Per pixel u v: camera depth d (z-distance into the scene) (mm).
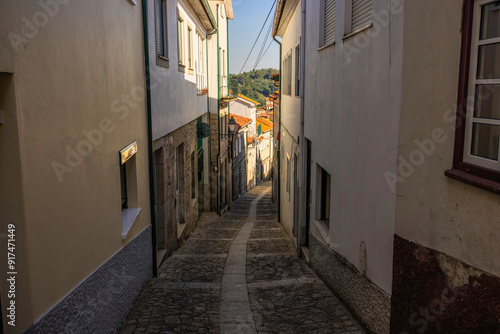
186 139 10758
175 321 5043
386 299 4086
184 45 10117
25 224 2723
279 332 4754
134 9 5758
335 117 6016
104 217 4316
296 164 10039
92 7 4020
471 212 2818
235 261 8320
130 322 5000
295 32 10648
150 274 6609
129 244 5312
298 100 9695
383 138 4133
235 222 15211
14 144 2645
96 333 3967
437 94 3184
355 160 5023
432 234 3293
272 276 7219
